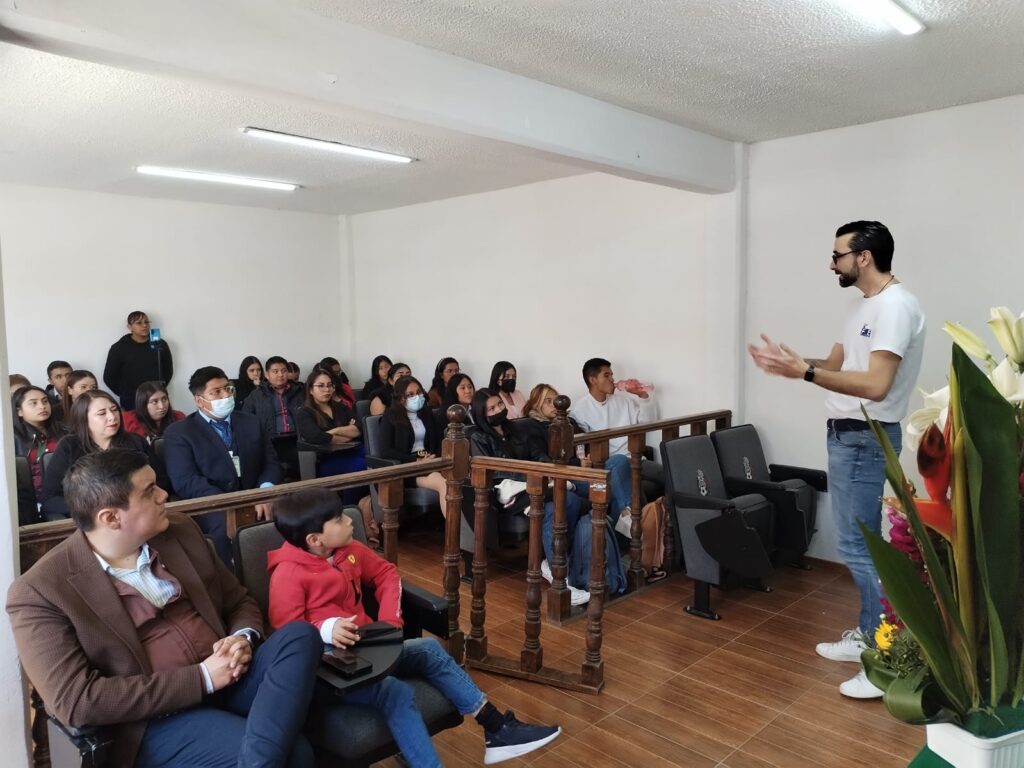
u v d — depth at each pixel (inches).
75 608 62.0
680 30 98.7
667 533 148.6
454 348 246.4
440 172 196.2
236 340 264.2
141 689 61.8
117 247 236.2
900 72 116.0
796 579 149.9
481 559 112.3
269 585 78.5
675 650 118.2
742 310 166.2
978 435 32.8
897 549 35.7
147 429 152.5
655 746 91.5
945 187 137.3
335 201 249.8
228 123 145.5
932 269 140.0
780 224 160.4
